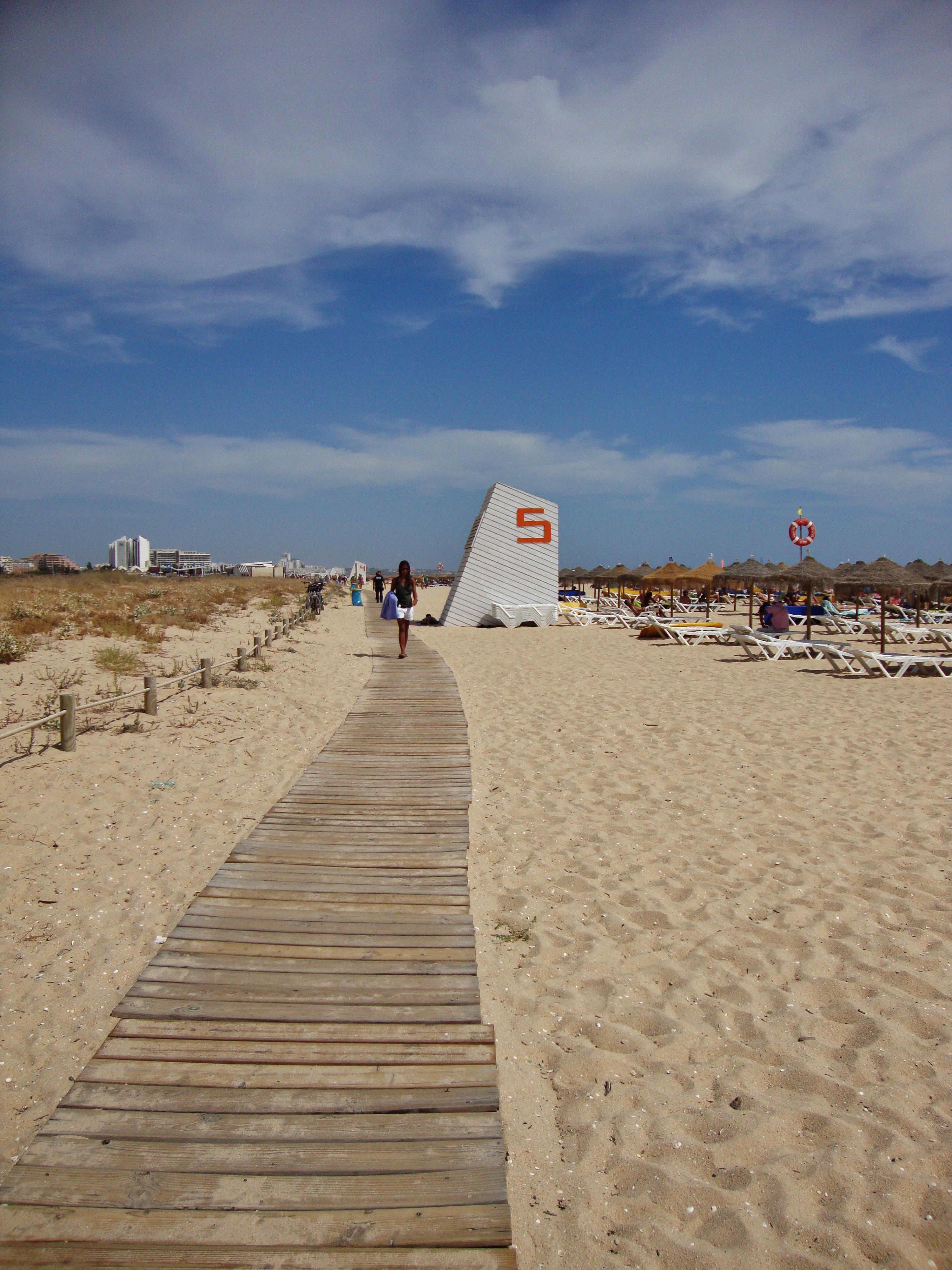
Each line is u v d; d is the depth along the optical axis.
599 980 3.86
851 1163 2.65
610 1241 2.42
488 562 25.38
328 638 21.14
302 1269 2.28
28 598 19.17
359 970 3.86
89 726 7.88
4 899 4.48
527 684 12.86
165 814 5.96
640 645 19.41
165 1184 2.56
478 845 5.64
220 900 4.59
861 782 7.00
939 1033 3.34
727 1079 3.12
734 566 31.09
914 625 23.72
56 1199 2.49
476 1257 2.33
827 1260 2.31
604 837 5.74
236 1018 3.44
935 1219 2.42
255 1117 2.85
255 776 7.12
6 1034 3.34
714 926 4.39
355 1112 2.89
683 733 8.98
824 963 3.95
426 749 8.23
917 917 4.41
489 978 3.88
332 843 5.52
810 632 20.84
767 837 5.70
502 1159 2.70
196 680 10.80
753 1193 2.57
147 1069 3.10
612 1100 3.01
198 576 65.12
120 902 4.58
